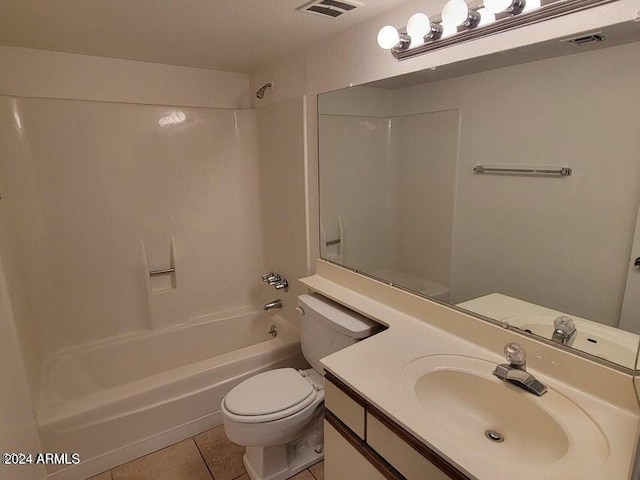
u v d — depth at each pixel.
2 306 1.43
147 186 2.48
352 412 1.21
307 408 1.65
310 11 1.56
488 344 1.31
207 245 2.75
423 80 1.46
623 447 0.88
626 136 0.96
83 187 2.28
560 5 1.02
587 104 1.02
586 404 1.02
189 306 2.74
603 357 1.04
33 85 2.11
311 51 2.03
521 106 1.17
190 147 2.58
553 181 1.12
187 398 2.04
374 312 1.66
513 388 1.10
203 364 2.13
